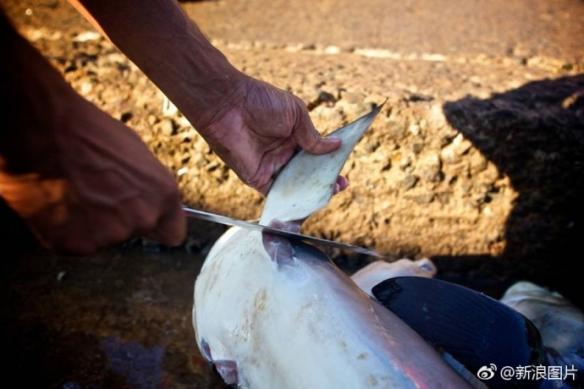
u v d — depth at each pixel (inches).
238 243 23.1
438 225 32.5
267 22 40.7
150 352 27.9
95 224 13.0
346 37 38.4
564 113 29.5
